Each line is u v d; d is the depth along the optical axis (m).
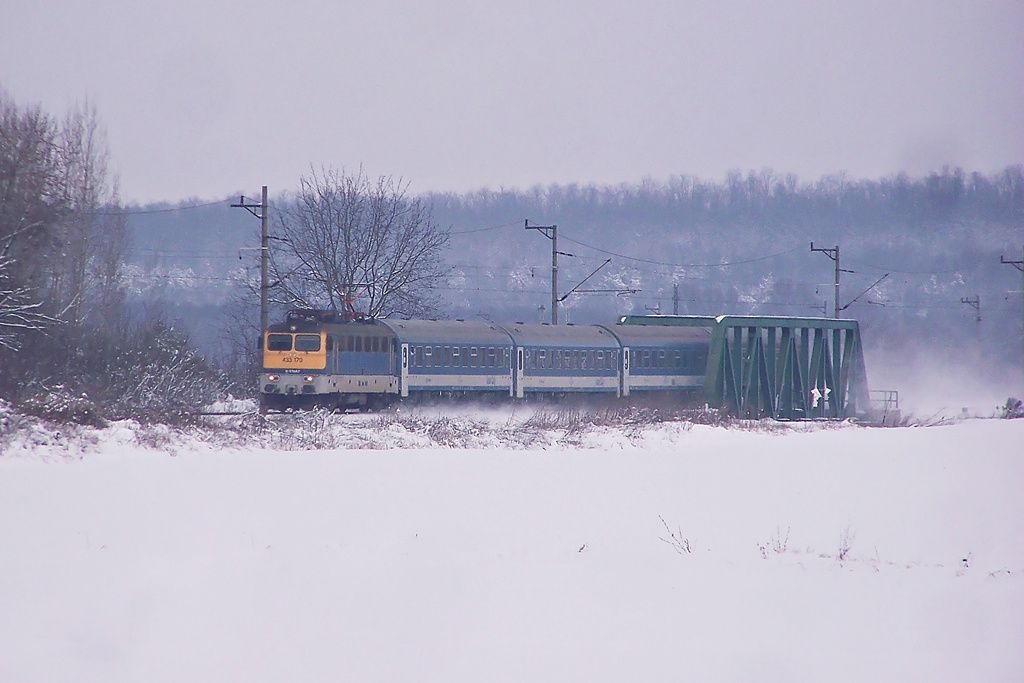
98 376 180.50
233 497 92.62
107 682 42.09
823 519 85.19
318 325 183.75
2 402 136.12
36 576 59.97
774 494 98.38
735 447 143.00
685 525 82.12
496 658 44.72
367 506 88.88
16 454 116.81
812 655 45.31
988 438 146.25
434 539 74.69
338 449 134.62
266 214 199.12
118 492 94.69
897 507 91.00
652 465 120.06
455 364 198.00
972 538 77.31
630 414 189.88
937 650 45.97
